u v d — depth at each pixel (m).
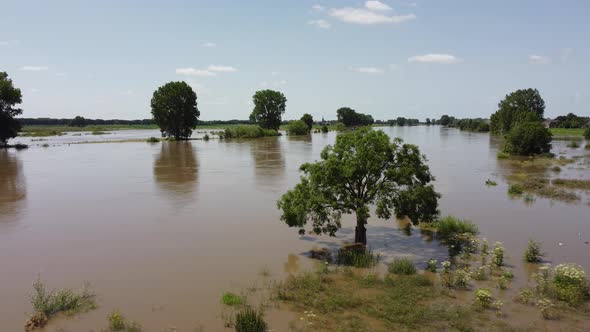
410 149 19.53
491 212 26.12
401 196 18.38
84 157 62.03
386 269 16.44
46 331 11.84
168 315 12.72
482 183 36.94
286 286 14.69
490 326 11.60
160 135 144.75
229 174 42.94
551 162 52.44
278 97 139.50
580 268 15.85
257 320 11.50
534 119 92.69
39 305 13.01
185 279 15.72
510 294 13.79
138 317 12.62
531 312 12.45
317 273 15.90
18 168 49.38
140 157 61.47
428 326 11.69
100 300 13.95
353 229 22.47
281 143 92.88
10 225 24.03
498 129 135.25
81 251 19.34
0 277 16.30
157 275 16.19
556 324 11.70
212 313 12.80
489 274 15.70
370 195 19.05
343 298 13.45
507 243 19.75
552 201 29.27
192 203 29.22
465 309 12.63
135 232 22.31
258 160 56.03
